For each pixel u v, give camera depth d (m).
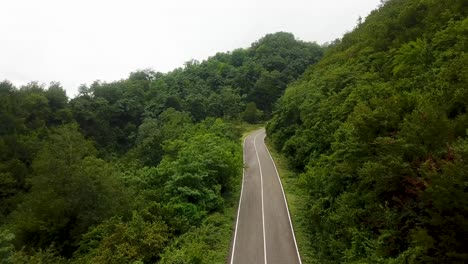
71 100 78.88
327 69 46.44
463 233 9.12
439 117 12.41
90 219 25.39
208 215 25.84
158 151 45.53
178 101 84.75
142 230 21.19
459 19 26.28
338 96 30.03
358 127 15.66
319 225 19.53
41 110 68.94
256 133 71.12
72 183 26.30
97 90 87.81
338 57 47.78
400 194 12.45
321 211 19.17
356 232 13.70
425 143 12.18
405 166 11.78
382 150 13.55
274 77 100.25
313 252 19.89
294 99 46.22
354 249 13.48
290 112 46.91
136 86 96.31
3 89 70.69
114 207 26.05
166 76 112.94
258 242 21.81
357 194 15.40
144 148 47.41
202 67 118.62
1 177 46.75
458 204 9.07
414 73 23.78
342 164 16.77
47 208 25.55
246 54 132.38
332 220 16.84
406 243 11.70
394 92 21.27
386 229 12.55
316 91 38.69
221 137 47.44
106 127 77.75
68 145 31.53
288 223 24.86
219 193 28.89
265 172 39.84
